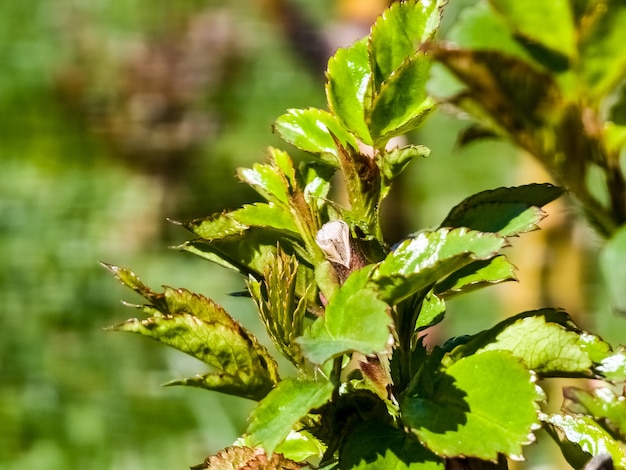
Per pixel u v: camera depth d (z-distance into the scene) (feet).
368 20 2.74
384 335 0.92
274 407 0.98
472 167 4.09
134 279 1.08
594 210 0.91
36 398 3.70
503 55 0.84
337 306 0.96
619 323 3.09
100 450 3.55
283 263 1.06
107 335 3.88
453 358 1.07
